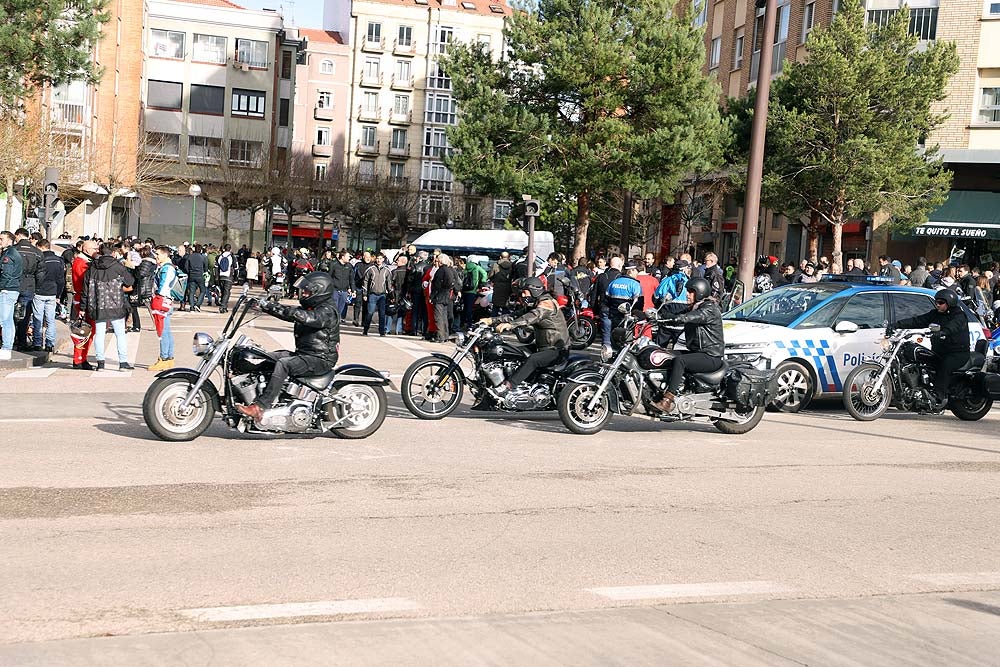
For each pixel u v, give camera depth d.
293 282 40.12
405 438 10.40
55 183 22.62
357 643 4.64
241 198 69.25
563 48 35.34
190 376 9.64
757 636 5.00
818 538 7.08
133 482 7.89
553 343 11.54
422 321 24.92
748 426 11.60
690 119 35.78
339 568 5.90
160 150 68.62
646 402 11.21
